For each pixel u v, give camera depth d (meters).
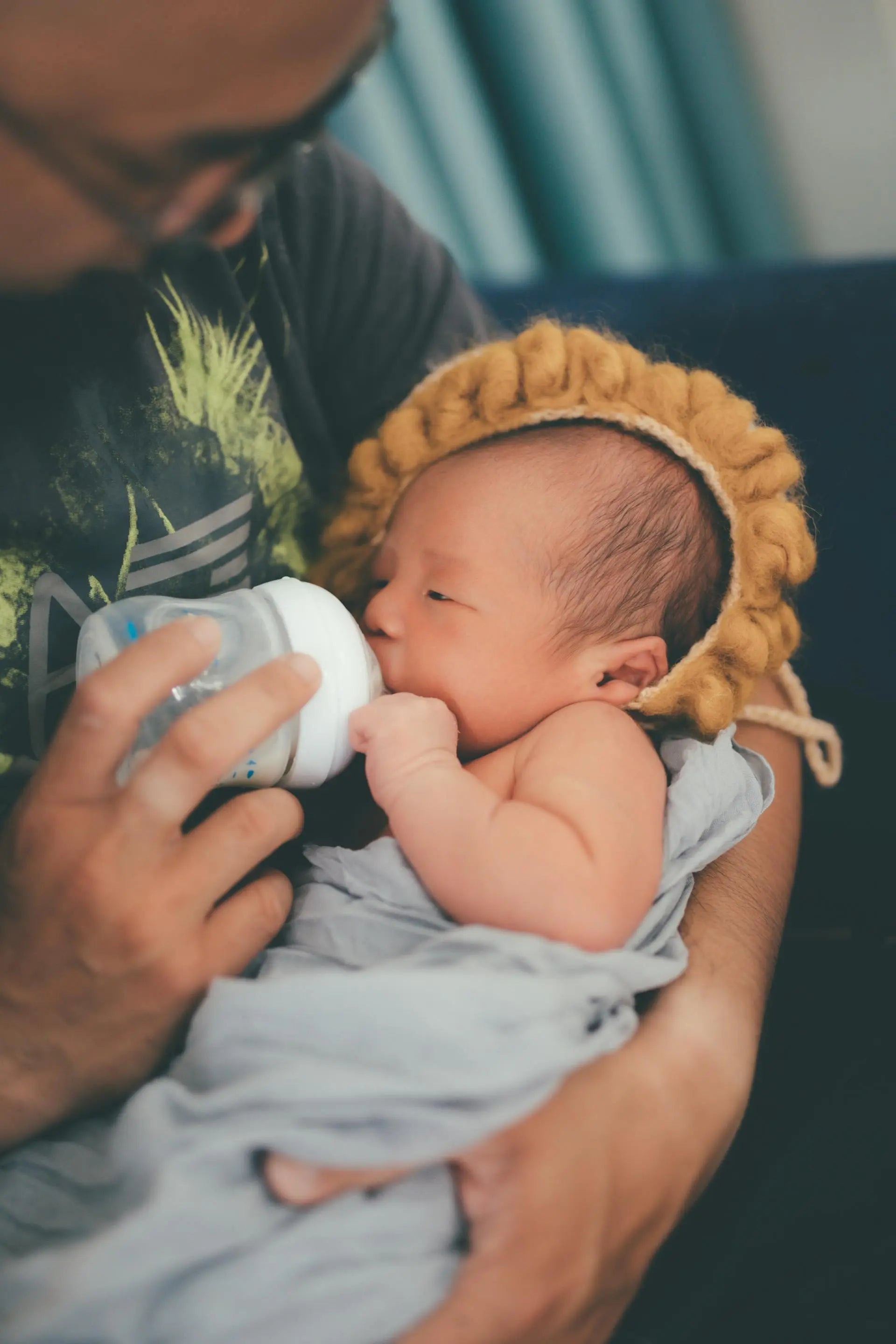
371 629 0.83
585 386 0.89
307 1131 0.53
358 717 0.71
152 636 0.56
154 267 0.57
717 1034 0.68
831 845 1.19
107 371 0.72
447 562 0.82
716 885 0.82
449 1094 0.53
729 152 1.94
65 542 0.69
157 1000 0.60
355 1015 0.56
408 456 0.92
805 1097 0.85
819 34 1.79
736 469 0.86
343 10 0.46
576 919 0.63
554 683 0.80
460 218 1.81
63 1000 0.58
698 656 0.85
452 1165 0.58
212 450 0.81
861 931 1.08
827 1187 0.77
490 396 0.89
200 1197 0.52
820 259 1.27
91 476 0.71
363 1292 0.52
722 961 0.74
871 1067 0.87
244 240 0.85
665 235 2.00
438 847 0.67
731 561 0.86
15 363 0.66
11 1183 0.60
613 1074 0.62
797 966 1.03
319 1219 0.54
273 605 0.71
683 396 0.88
